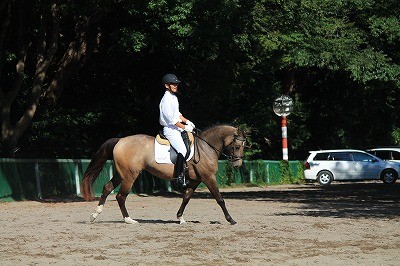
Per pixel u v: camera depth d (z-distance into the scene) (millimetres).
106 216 19141
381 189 35219
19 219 18141
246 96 48000
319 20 34375
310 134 53219
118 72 36094
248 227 15570
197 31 30047
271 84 48031
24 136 32281
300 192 33344
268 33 33031
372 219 17609
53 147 32531
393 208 21734
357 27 36906
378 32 35219
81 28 32219
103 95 36188
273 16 33062
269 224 16297
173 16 29500
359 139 56844
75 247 12289
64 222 17109
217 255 11359
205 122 38219
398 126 56562
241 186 42844
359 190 34344
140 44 30484
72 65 32531
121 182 16625
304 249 12016
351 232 14523
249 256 11266
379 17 35188
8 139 29344
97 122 34938
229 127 16422
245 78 42000
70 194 29578
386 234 14164
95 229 15250
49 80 35094
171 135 16141
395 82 39000
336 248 12148
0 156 28859
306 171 44469
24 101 33188
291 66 45969
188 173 16203
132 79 36375
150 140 16391
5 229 15375
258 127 48375
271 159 53406
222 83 36594
